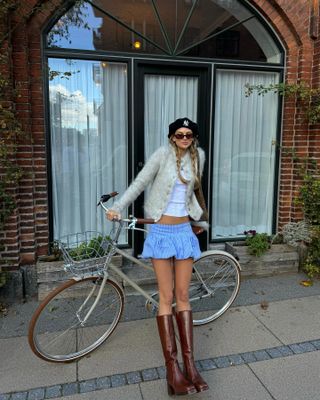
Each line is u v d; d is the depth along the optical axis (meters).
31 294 3.43
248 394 2.21
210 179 4.14
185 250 2.23
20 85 3.22
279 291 3.61
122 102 3.86
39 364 2.47
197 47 3.88
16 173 3.18
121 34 3.69
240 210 4.41
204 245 4.21
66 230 3.90
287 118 4.15
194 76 3.98
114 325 2.69
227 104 4.17
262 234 4.12
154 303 2.65
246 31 4.00
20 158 3.35
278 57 4.14
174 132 2.19
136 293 3.46
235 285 3.07
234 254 3.91
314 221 4.06
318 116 3.84
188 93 4.02
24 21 3.21
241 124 4.25
